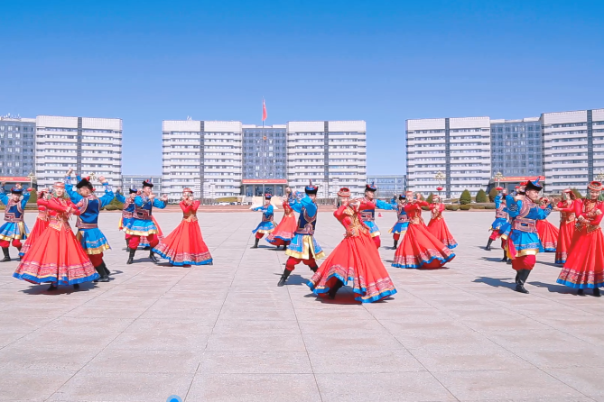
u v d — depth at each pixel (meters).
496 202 15.55
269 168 116.62
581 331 5.77
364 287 7.16
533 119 114.62
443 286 8.88
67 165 110.94
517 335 5.60
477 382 4.18
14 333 5.60
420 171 116.94
